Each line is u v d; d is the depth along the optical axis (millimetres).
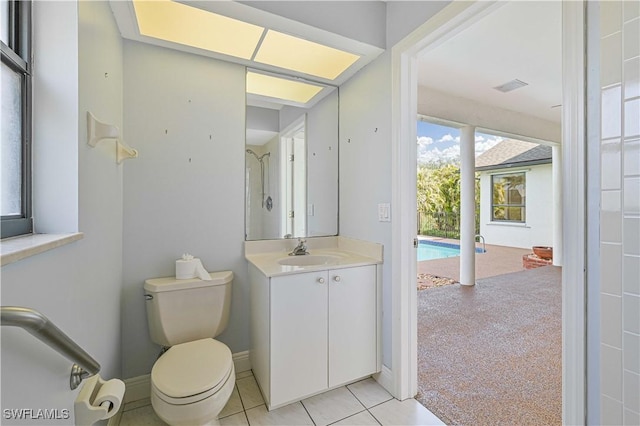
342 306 1743
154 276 1766
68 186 964
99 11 1214
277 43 1788
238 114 2023
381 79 1858
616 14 824
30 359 622
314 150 2295
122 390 907
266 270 1631
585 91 912
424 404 1650
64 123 961
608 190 839
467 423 1505
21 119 893
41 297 721
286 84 2189
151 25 1589
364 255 2020
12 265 596
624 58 806
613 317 828
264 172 2119
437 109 3488
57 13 961
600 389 867
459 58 2623
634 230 783
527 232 8039
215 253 1946
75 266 943
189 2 1413
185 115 1848
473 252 4078
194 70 1881
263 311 1651
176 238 1823
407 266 1727
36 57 942
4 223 794
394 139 1729
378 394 1746
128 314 1692
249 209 2062
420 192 8508
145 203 1734
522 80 3121
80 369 823
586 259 916
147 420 1548
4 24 851
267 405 1612
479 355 2174
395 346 1729
